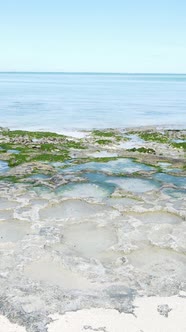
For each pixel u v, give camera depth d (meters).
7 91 123.31
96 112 66.56
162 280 13.30
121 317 11.43
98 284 13.01
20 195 21.28
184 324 11.21
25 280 13.18
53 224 17.67
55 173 25.83
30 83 198.75
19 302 11.99
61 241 16.08
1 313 11.54
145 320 11.33
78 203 20.50
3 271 13.63
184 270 14.09
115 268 14.04
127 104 81.88
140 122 55.47
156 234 16.78
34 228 17.14
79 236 16.64
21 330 10.86
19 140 37.69
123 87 162.38
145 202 20.55
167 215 19.08
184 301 12.20
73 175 25.33
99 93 118.00
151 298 12.30
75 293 12.51
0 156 30.47
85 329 10.93
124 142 39.22
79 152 33.31
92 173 26.14
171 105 80.50
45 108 71.38
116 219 18.34
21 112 64.81
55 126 50.59
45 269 13.91
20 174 25.41
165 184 23.59
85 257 14.85
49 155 30.72
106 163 29.33
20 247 15.35
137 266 14.31
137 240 16.16
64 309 11.72
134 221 18.11
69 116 60.72
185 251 15.38
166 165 28.94
